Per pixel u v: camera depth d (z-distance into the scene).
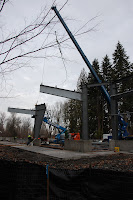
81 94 14.90
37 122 20.75
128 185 3.13
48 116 24.67
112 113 15.70
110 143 15.02
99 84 15.55
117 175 3.31
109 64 43.75
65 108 52.00
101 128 42.53
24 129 66.94
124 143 14.31
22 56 3.04
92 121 43.00
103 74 43.31
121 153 12.85
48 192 3.73
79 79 42.88
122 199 3.13
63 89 14.58
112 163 8.81
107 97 18.08
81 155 10.96
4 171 4.19
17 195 3.97
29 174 4.06
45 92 14.30
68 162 9.25
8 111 21.12
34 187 3.93
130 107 34.72
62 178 3.67
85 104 14.50
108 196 3.23
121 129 17.38
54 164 8.67
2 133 55.53
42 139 26.70
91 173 3.54
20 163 5.01
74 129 43.66
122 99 35.53
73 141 13.78
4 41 2.89
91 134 43.41
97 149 15.92
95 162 9.20
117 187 3.20
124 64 38.91
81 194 3.42
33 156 11.14
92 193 3.35
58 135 24.58
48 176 3.82
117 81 15.70
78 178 3.53
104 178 3.33
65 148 14.55
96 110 43.12
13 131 55.91
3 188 4.04
